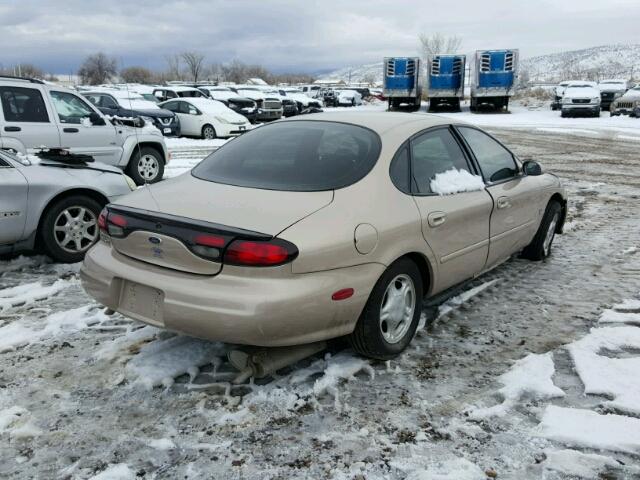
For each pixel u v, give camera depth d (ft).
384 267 11.06
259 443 9.34
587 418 10.00
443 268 13.02
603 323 14.05
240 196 11.07
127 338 12.85
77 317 13.96
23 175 16.76
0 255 18.51
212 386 10.95
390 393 10.80
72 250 18.19
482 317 14.39
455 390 10.94
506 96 112.37
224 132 64.18
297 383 11.10
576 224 24.54
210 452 9.11
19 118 27.58
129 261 10.95
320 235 10.05
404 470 8.72
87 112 30.55
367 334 11.23
